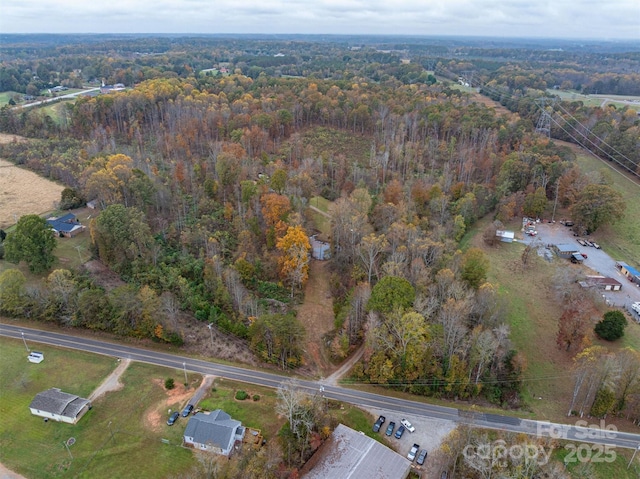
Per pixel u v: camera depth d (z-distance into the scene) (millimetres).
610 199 129750
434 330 83250
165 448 69750
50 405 73812
